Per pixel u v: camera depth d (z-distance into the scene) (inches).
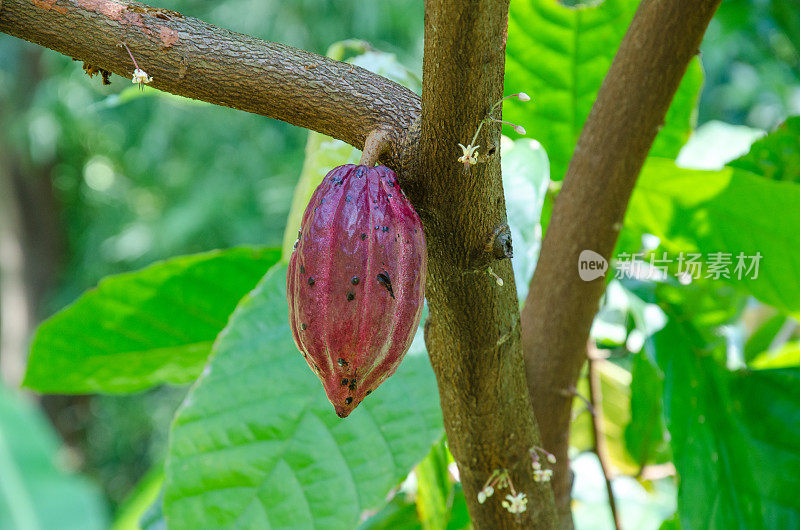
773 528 65.7
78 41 52.2
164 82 52.7
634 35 59.0
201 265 69.6
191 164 407.2
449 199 52.6
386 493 60.8
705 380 69.1
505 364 56.1
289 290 52.0
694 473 65.8
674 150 73.7
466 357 55.8
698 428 67.2
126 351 74.5
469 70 50.6
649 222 69.2
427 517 67.4
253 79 52.9
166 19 52.5
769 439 67.1
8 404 73.4
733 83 259.4
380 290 51.0
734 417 68.2
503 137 67.2
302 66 53.2
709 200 66.7
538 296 61.7
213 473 60.9
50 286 499.5
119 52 52.3
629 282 73.6
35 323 489.7
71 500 70.7
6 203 483.2
